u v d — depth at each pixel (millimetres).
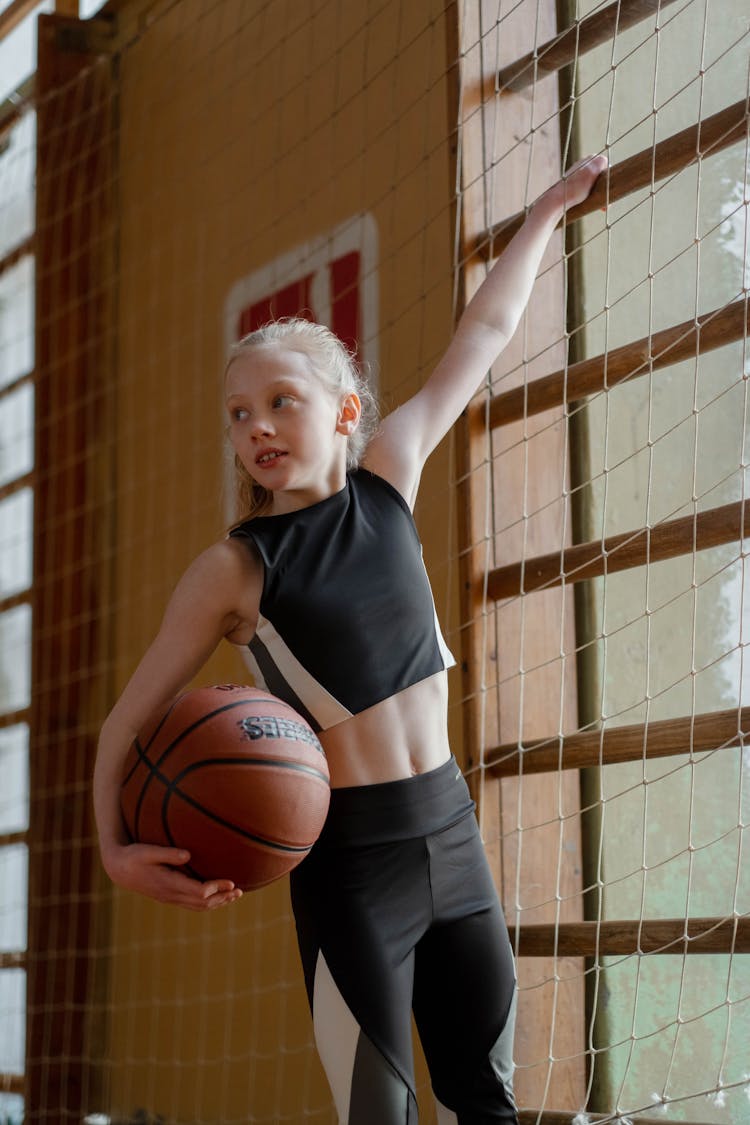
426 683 1610
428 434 1753
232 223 3383
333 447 1629
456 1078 1596
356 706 1541
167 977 3361
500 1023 1600
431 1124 2395
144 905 3520
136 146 3896
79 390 3973
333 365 1644
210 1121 3084
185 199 3617
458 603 2375
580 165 1979
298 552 1558
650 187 2088
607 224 2279
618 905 2316
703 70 2074
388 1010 1497
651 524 2264
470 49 2445
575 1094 2242
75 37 4066
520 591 2254
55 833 3764
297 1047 2820
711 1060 2158
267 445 1570
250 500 1727
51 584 3914
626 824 2334
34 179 4152
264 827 1365
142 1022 3439
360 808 1544
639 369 2100
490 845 2250
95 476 3920
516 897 2162
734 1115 2109
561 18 2547
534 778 2334
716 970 2184
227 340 3367
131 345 3840
